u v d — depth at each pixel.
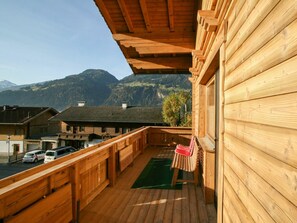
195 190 4.69
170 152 8.70
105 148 4.34
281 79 1.10
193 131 8.76
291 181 0.99
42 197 2.46
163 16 5.10
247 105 1.61
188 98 33.31
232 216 2.02
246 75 1.63
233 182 2.00
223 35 2.33
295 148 0.96
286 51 1.05
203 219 3.43
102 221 3.38
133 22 5.36
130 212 3.68
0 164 27.36
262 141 1.32
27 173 2.45
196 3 4.63
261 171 1.34
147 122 35.06
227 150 2.26
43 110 40.00
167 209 3.79
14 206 2.01
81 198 3.57
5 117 36.75
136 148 7.80
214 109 4.42
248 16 1.60
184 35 5.72
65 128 37.50
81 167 3.40
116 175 5.39
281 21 1.10
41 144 35.59
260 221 1.35
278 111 1.12
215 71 4.17
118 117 36.69
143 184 5.05
